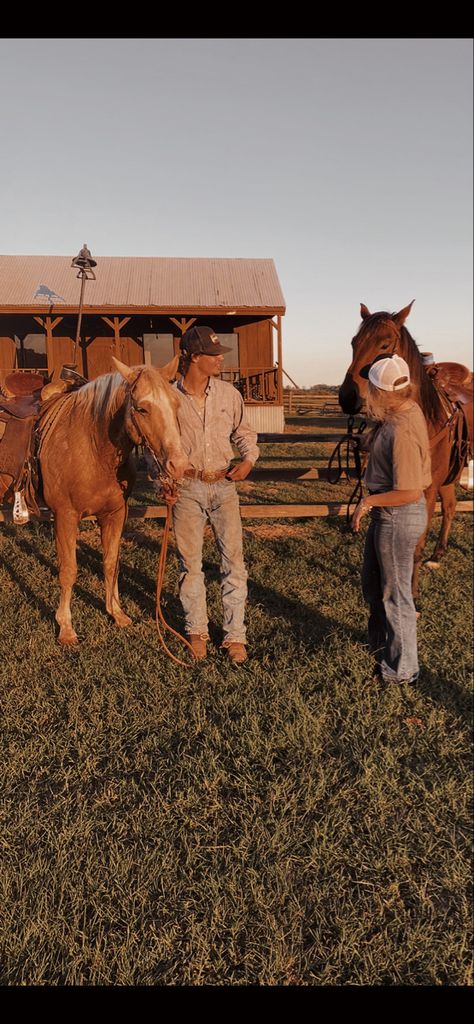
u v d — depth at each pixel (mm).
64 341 18500
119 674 3363
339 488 9258
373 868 2174
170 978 1775
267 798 2455
